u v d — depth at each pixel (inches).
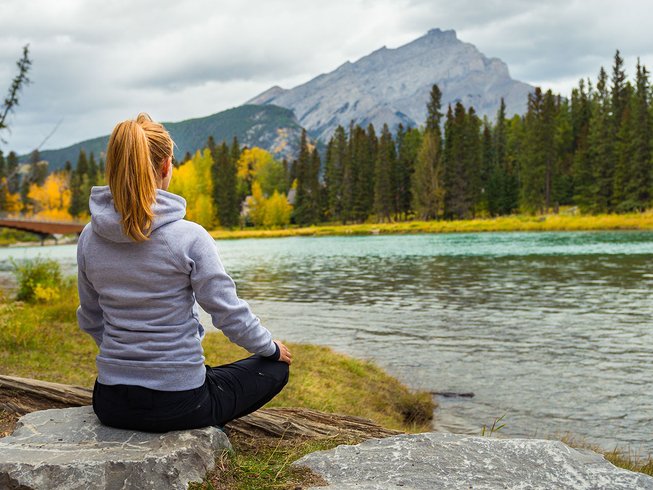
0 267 1467.8
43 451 88.0
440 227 3024.1
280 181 5718.5
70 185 5246.1
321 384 331.0
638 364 381.1
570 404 306.3
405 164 4072.3
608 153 2989.7
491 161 4190.5
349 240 2659.9
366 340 484.1
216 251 88.5
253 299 770.2
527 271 997.2
